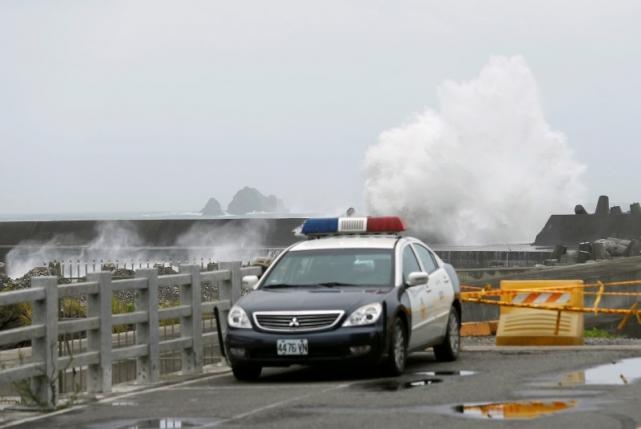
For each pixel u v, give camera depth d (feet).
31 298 50.55
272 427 42.50
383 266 61.77
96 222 283.59
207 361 70.49
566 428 40.27
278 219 267.59
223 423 43.91
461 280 127.75
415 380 56.90
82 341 65.31
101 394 55.52
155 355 60.64
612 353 69.15
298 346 56.24
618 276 137.59
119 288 57.72
